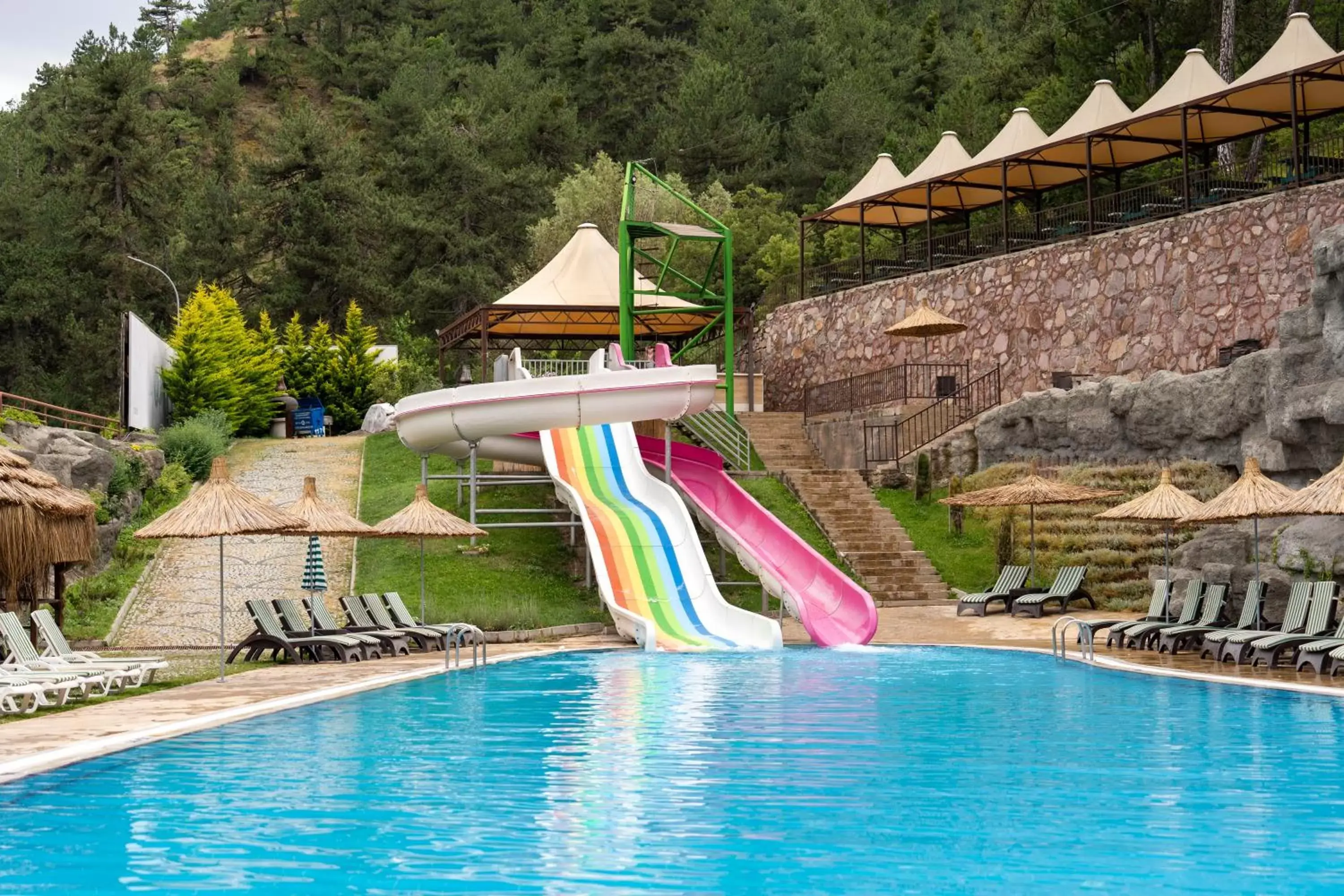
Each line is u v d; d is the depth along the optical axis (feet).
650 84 313.32
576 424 105.19
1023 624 92.53
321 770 41.11
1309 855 30.09
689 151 267.39
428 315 255.50
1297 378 91.56
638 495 106.73
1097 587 100.32
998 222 158.20
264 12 504.84
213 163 357.00
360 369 180.55
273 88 435.12
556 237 226.79
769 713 54.34
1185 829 32.65
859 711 54.70
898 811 34.88
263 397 160.86
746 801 36.27
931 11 335.06
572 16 371.97
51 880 28.43
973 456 121.49
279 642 75.87
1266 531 88.53
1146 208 122.11
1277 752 43.73
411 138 277.85
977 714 53.72
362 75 410.31
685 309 145.38
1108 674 68.49
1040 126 178.70
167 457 129.49
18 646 60.49
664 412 104.63
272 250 261.24
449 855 30.40
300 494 124.16
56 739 45.88
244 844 31.50
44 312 256.73
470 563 104.27
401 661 77.15
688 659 78.84
